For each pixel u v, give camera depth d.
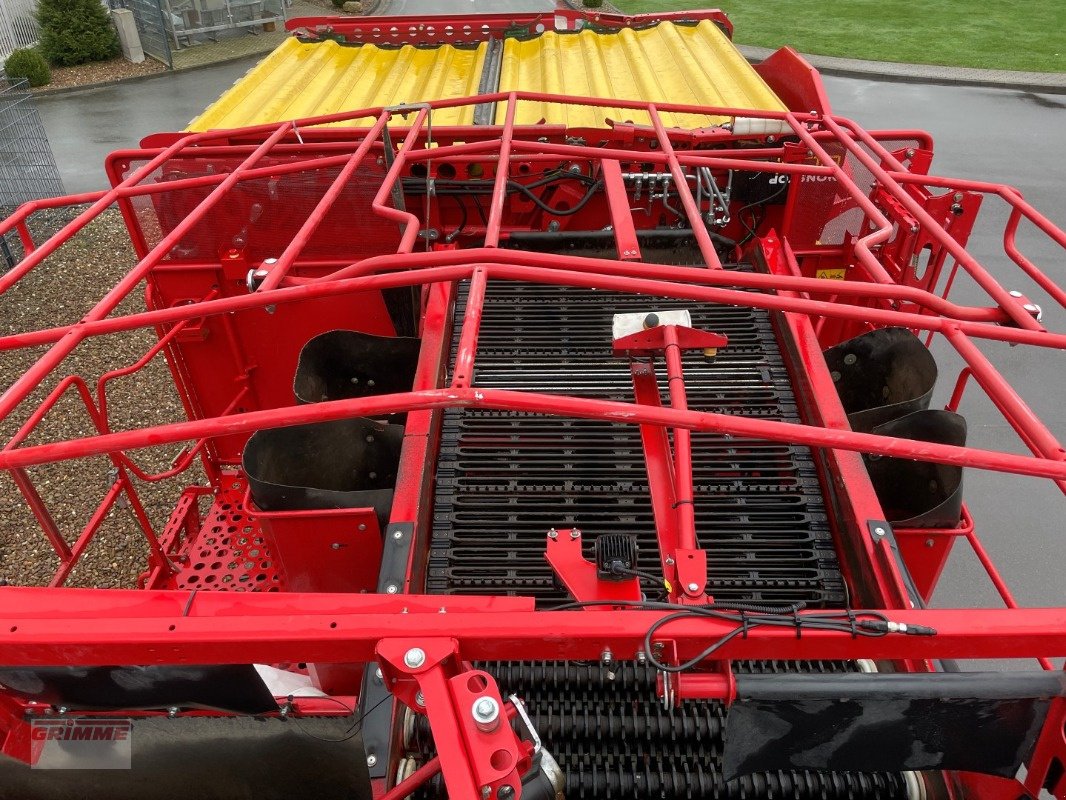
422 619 2.04
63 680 2.26
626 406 2.08
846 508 3.22
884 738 2.12
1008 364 7.57
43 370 2.32
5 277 2.92
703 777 2.57
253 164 3.86
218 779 2.51
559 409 2.06
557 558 2.32
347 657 2.07
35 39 18.61
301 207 4.85
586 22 7.37
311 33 7.25
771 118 4.57
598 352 4.25
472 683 1.83
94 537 5.86
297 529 3.34
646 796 2.57
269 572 4.58
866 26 20.75
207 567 4.61
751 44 19.12
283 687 3.12
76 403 7.38
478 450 3.75
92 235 10.50
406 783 2.28
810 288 2.60
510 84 6.16
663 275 2.62
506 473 3.64
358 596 2.21
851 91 15.80
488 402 2.05
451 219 5.19
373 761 2.39
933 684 1.98
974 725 2.09
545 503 3.49
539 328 4.43
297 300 2.46
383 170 4.73
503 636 2.00
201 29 19.39
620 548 2.24
